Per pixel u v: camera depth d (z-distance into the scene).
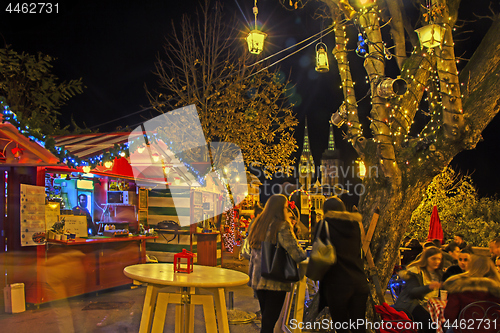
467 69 5.45
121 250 8.39
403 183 5.27
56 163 6.68
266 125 13.79
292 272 3.70
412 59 5.80
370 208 5.34
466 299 3.44
